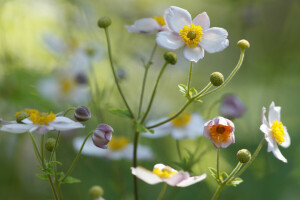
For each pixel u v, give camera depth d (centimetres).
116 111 89
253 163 116
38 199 109
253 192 112
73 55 114
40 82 106
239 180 83
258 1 140
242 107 103
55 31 125
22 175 110
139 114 90
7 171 109
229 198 110
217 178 83
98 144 82
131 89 123
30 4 122
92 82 113
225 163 116
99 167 109
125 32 131
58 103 105
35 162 111
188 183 79
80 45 115
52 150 82
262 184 114
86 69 112
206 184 111
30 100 105
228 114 103
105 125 82
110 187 109
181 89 86
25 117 82
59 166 107
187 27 87
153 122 106
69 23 120
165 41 87
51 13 123
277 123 85
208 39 87
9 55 110
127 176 111
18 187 109
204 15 87
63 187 108
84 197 108
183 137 105
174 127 106
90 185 109
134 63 126
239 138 127
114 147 103
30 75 107
